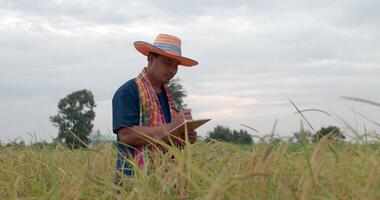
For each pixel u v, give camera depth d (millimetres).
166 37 5594
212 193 2723
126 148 5047
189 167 3260
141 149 5129
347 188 2771
